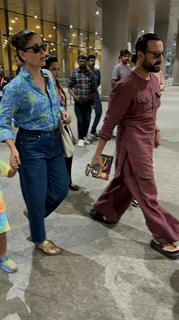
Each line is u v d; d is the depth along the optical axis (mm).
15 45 2074
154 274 2293
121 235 2807
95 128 6500
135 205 3344
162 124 7867
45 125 2193
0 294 2084
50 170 2383
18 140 2234
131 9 15383
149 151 2402
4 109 2074
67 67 22859
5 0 13055
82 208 3301
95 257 2484
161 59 2184
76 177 4176
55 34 20969
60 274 2281
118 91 2268
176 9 15383
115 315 1924
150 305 2004
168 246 2494
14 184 3924
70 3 13633
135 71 2252
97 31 23750
